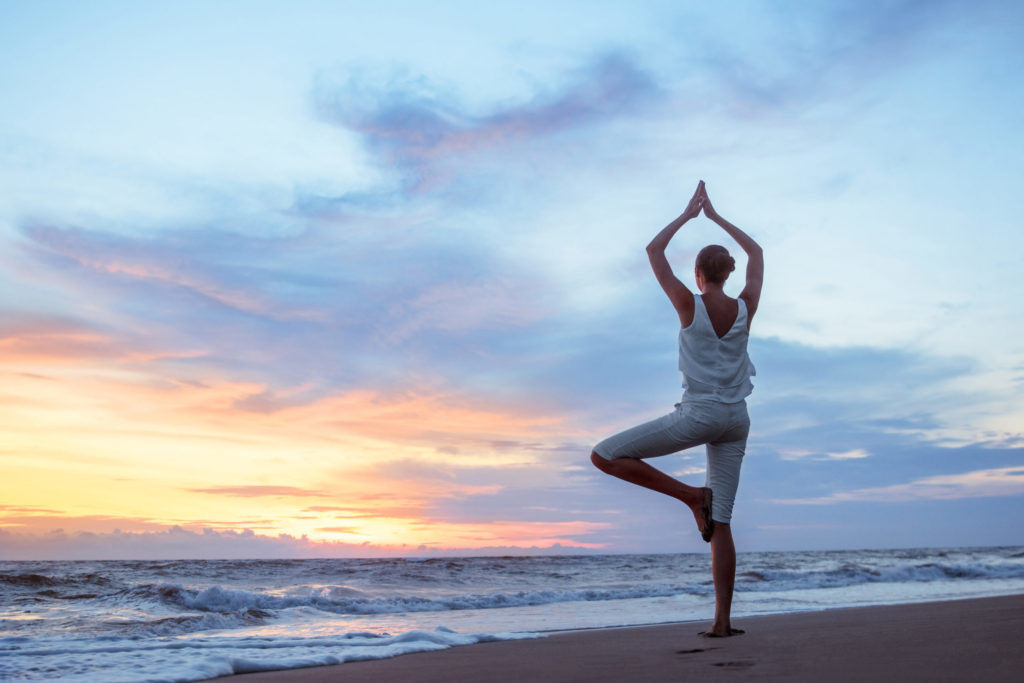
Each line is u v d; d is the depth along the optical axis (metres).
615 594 11.48
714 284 3.50
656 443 3.39
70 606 9.06
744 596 10.38
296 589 12.27
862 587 13.01
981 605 5.82
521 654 3.30
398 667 2.93
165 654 3.75
